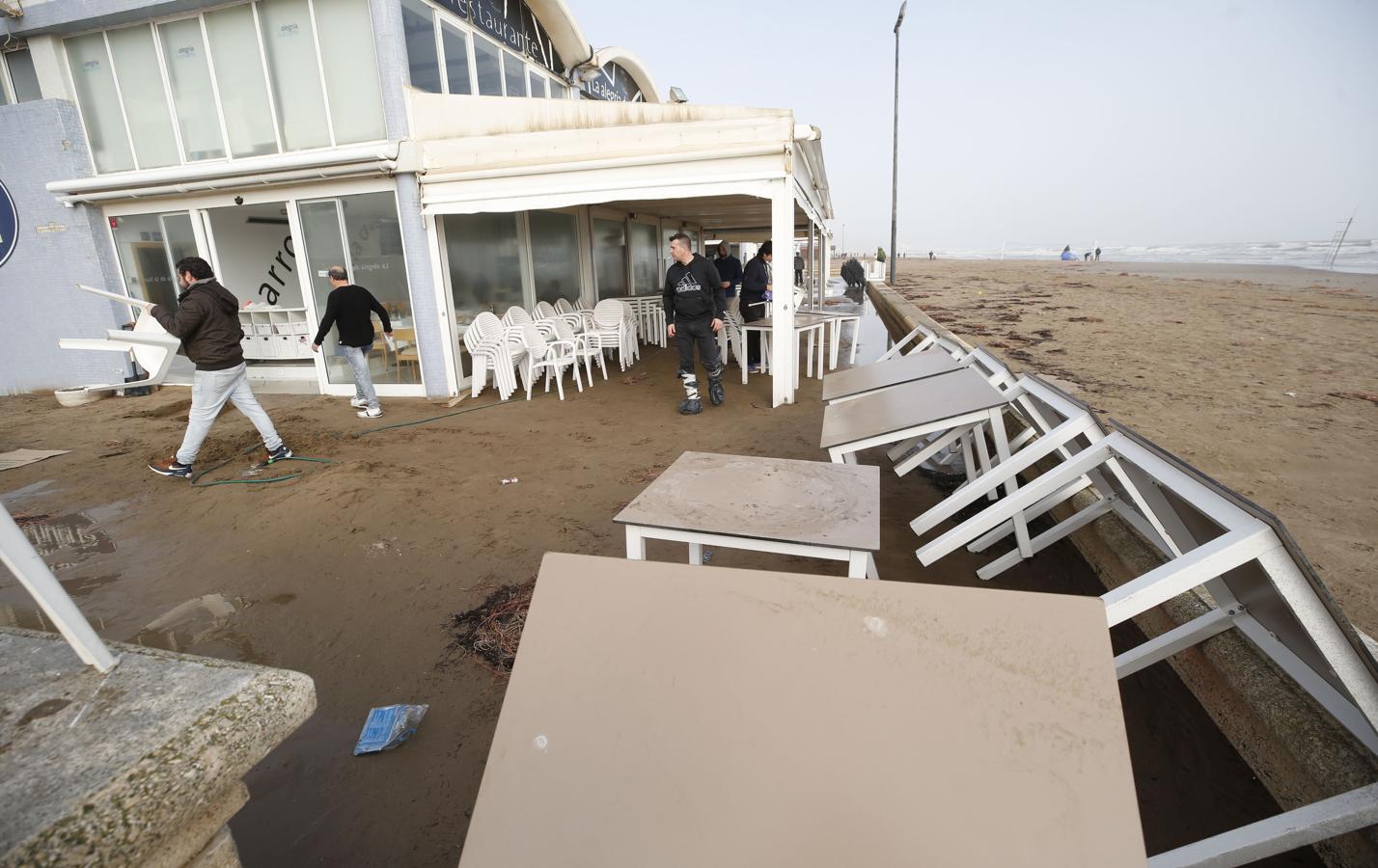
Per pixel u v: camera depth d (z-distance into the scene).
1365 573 3.10
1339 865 1.74
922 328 6.43
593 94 12.62
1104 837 0.92
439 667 2.82
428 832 2.02
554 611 1.28
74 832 0.78
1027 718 1.03
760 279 8.87
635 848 1.01
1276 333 11.40
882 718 1.06
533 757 1.12
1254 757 2.05
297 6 7.30
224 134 7.89
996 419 3.16
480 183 7.14
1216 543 1.54
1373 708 1.40
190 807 0.91
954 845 0.95
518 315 8.59
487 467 5.37
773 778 1.04
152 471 5.44
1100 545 3.29
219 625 3.18
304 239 7.91
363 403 7.34
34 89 8.59
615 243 12.75
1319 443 5.11
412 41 7.50
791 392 7.24
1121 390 7.00
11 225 8.64
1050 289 22.33
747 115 6.46
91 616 3.29
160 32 7.77
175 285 8.70
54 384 9.12
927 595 1.18
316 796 2.16
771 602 1.22
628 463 5.42
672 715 1.12
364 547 3.97
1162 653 2.34
